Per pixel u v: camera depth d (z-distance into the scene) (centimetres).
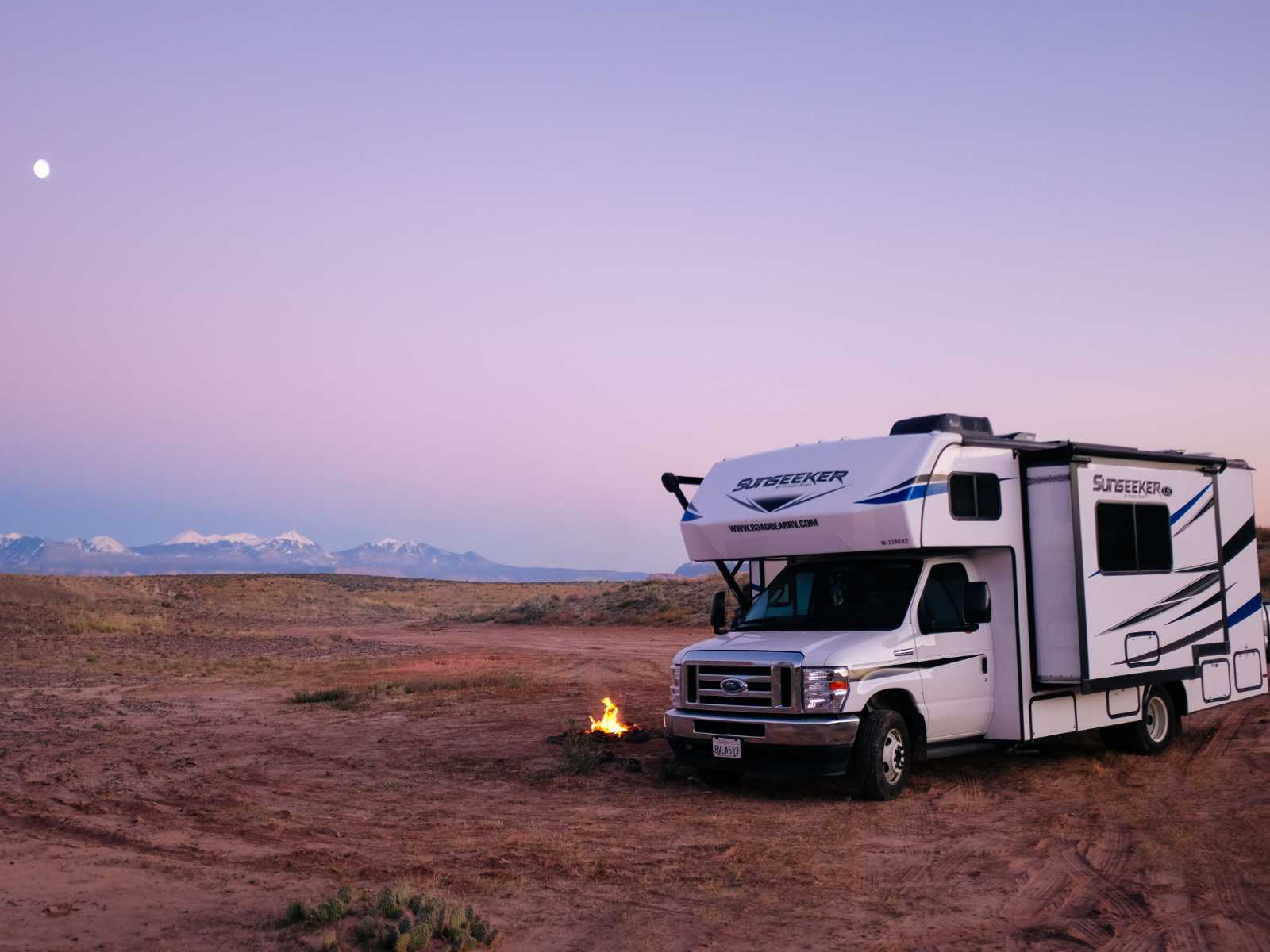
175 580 7662
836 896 681
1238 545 1311
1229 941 586
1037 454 1072
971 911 647
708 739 1011
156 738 1480
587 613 4622
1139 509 1141
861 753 962
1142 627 1127
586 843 842
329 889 709
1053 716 1088
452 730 1539
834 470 1060
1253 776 1045
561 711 1727
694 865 764
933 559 1059
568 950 588
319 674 2519
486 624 5034
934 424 1043
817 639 994
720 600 1163
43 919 642
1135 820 875
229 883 728
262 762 1280
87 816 967
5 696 1989
